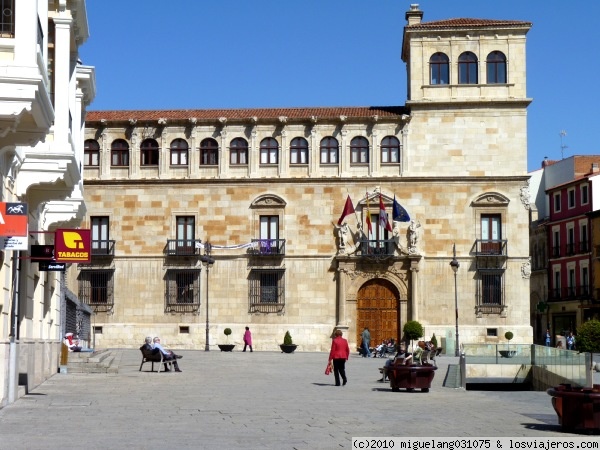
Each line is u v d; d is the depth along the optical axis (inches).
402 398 1180.5
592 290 3604.8
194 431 778.8
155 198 2920.8
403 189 2878.9
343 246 2866.6
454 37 2906.0
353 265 2864.2
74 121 1316.4
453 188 2871.6
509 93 2893.7
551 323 3912.4
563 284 3855.8
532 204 4195.4
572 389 789.9
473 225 2861.7
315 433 774.5
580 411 773.9
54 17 1136.2
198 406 1013.8
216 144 2930.6
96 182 2920.8
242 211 2903.5
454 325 2829.7
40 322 1336.1
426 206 2869.1
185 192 2920.8
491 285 2842.0
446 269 2849.4
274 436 751.1
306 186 2898.6
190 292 2893.7
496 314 2832.2
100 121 2913.4
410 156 2886.3
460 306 2839.6
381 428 813.9
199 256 2881.4
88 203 2925.7
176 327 2878.9
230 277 2888.8
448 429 810.2
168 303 2886.3
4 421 838.5
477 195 2864.2
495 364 1667.1
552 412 987.9
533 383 1662.2
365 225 2881.4
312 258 2878.9
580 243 3727.9
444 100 2883.9
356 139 2908.5
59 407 970.1
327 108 3014.3
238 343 2866.6
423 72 2906.0
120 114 2992.1
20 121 852.0
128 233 2913.4
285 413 946.7
